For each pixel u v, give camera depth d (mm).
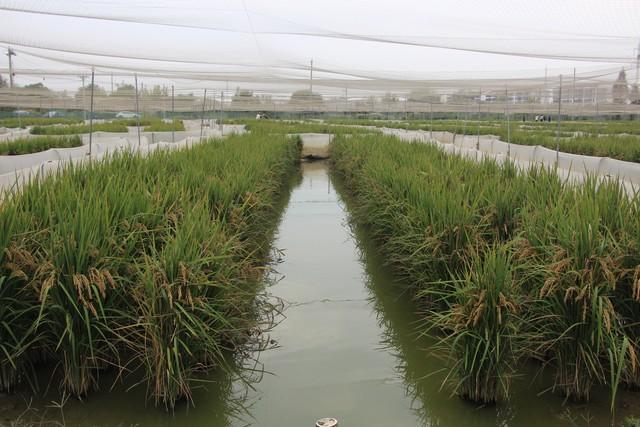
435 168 8461
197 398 4445
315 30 8664
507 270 4230
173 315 4102
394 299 6727
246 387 4680
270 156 12617
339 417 4246
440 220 5707
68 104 30328
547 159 13070
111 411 4199
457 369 4371
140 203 5426
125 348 4668
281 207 12984
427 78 15102
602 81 16109
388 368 5020
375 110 35000
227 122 41344
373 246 9102
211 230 5242
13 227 4316
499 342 4059
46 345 4359
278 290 7086
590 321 4086
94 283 4137
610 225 4637
